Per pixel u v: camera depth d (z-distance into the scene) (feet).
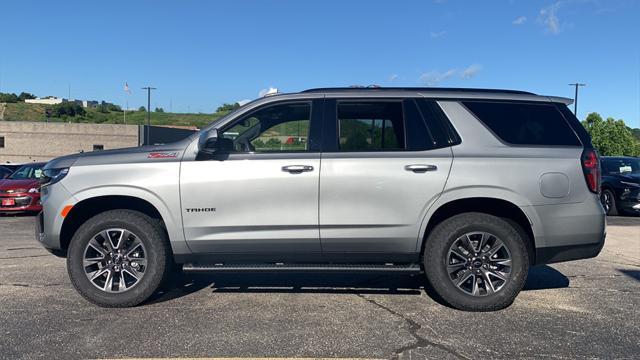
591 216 16.57
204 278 20.92
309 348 13.74
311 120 17.03
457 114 17.01
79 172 16.85
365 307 17.17
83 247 16.88
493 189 16.31
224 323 15.61
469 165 16.42
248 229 16.57
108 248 16.96
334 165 16.43
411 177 16.34
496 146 16.74
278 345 13.93
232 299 18.04
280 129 17.06
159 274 16.93
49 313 16.48
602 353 13.50
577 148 16.84
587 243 16.67
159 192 16.56
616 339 14.46
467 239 16.57
